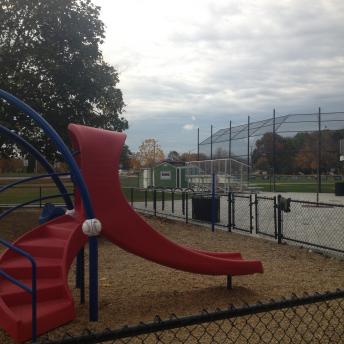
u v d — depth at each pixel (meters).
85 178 5.23
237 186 30.00
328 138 35.34
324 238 10.65
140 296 5.98
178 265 5.71
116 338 2.20
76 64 12.73
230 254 6.57
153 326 2.28
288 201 10.02
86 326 4.77
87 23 12.73
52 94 12.59
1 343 4.30
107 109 13.86
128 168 71.81
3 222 13.22
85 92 12.89
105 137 5.54
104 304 5.60
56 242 5.40
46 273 4.88
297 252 9.12
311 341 4.21
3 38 12.41
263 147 37.34
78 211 6.16
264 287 6.43
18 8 12.26
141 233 5.48
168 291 6.23
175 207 19.34
